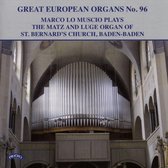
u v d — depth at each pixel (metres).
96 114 27.91
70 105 28.14
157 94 21.02
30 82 30.36
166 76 20.83
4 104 19.67
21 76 26.22
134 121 29.23
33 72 30.83
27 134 28.78
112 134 29.84
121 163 25.11
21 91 26.22
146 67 26.09
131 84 30.75
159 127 21.11
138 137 29.11
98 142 24.72
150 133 24.97
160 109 20.48
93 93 28.66
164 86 20.73
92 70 29.62
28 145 25.39
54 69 32.16
